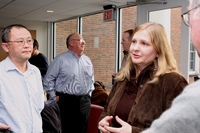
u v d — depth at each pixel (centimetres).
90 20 540
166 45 135
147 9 377
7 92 150
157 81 129
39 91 167
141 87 138
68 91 288
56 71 292
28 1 426
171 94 122
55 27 694
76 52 297
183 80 127
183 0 318
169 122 51
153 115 124
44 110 188
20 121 150
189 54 313
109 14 447
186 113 49
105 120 137
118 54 464
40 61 434
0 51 641
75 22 596
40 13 553
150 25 138
